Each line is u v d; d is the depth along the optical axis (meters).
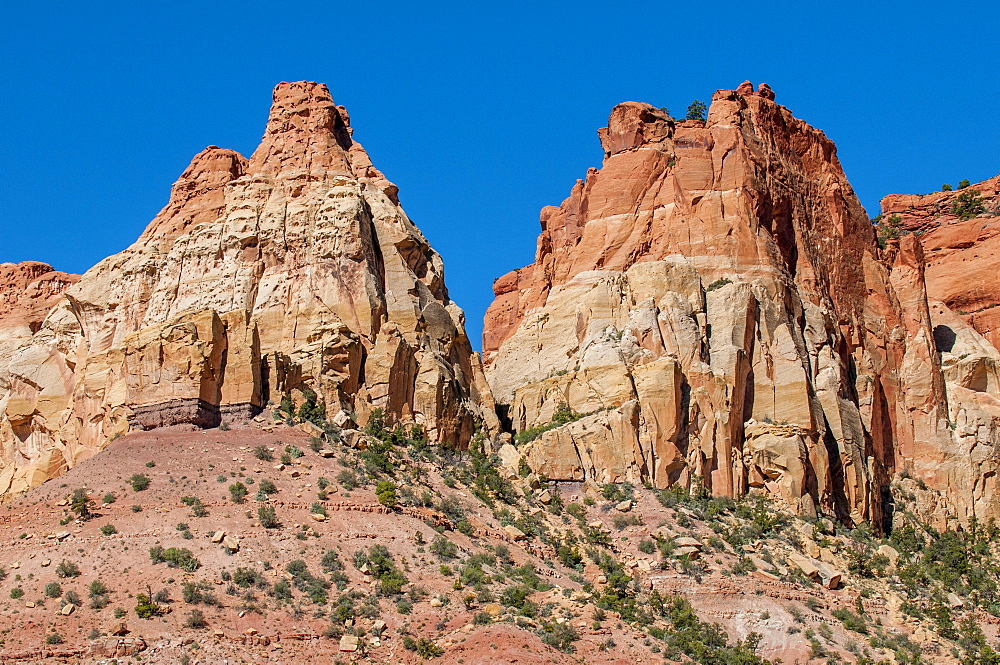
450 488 103.81
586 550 100.56
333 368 108.69
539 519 104.12
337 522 92.19
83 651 78.00
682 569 99.12
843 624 98.75
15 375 120.31
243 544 88.06
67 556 85.94
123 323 116.50
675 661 86.06
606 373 114.62
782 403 117.25
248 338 106.56
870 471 121.25
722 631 93.75
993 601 110.25
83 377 115.69
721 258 123.31
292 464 98.00
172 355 105.25
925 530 122.56
